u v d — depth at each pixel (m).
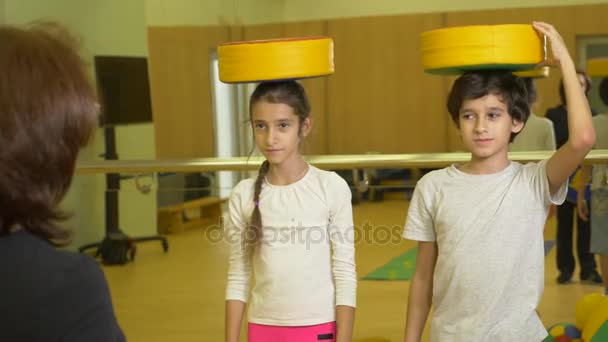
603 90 4.69
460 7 6.15
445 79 6.20
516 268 2.16
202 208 6.11
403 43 6.26
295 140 2.39
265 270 2.38
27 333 0.95
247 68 2.36
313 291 2.36
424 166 3.06
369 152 6.32
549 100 5.39
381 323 4.00
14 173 0.98
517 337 2.14
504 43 2.19
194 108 6.56
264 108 2.36
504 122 2.20
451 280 2.20
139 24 6.48
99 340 0.98
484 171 2.24
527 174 2.21
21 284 0.97
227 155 6.50
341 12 6.46
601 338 2.72
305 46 2.35
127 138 6.39
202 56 6.64
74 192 6.05
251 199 2.45
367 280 4.48
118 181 3.56
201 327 4.32
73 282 0.99
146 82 6.41
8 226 1.02
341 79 6.40
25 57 1.00
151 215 6.35
